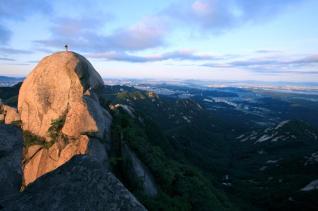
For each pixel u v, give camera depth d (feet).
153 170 66.90
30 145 65.16
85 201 17.74
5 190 56.39
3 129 69.00
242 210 166.81
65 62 72.13
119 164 60.64
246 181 279.69
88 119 61.82
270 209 206.59
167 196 62.49
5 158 61.77
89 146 57.21
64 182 19.24
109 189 18.37
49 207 17.70
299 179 268.62
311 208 199.41
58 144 59.67
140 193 56.24
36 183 20.06
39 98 68.90
